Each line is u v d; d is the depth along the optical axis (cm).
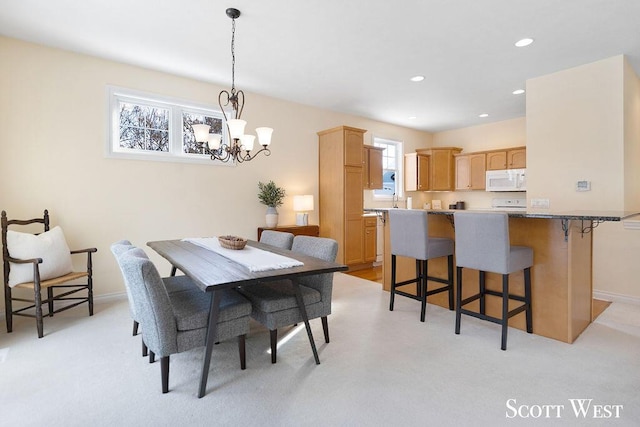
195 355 237
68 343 256
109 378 206
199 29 294
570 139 371
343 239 503
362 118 601
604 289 365
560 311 259
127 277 183
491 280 300
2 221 283
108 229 364
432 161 663
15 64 313
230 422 166
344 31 298
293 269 201
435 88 449
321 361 227
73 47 330
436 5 258
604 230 362
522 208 595
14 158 315
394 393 190
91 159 353
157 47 330
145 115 395
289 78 413
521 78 408
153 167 391
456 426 163
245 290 246
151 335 185
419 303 355
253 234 468
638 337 265
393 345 252
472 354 237
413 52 340
